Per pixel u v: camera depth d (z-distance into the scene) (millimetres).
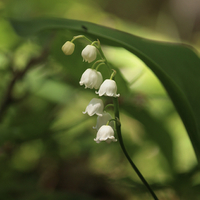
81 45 448
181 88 385
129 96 488
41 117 520
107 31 398
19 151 550
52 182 550
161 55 392
